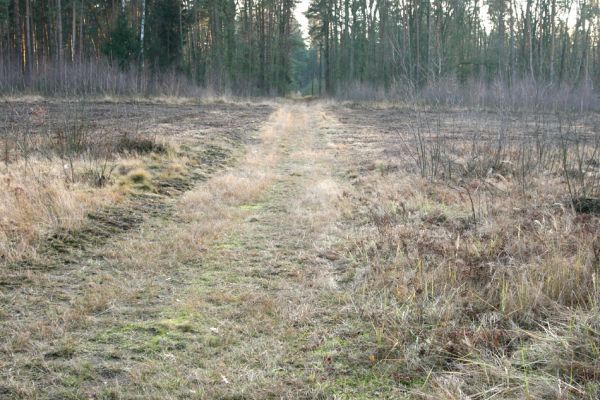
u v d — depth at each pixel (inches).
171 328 161.2
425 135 616.4
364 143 585.3
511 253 204.1
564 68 1552.7
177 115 863.7
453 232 235.0
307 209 310.3
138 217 276.2
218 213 296.7
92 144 406.0
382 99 1380.4
